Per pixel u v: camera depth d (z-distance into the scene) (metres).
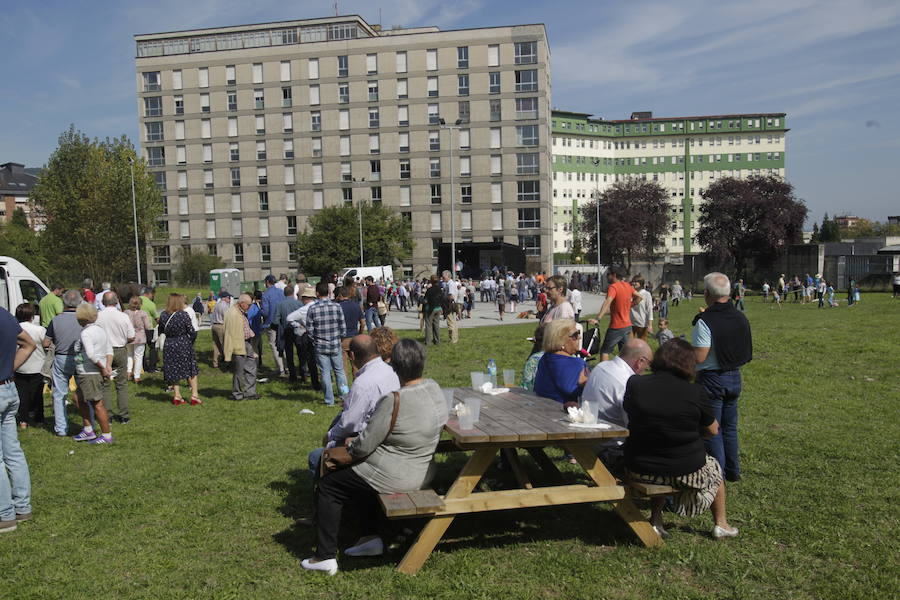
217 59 68.56
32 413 8.88
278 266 69.19
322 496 4.22
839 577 3.94
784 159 121.94
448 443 5.41
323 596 3.88
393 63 65.94
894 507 5.02
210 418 8.93
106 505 5.46
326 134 67.50
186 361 9.98
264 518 5.13
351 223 62.22
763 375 10.98
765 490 5.46
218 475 6.27
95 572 4.21
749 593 3.78
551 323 5.71
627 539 4.60
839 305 32.34
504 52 64.38
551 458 6.58
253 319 13.75
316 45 67.06
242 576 4.12
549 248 65.69
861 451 6.48
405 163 66.50
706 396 4.33
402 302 35.50
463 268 41.84
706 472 4.35
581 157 122.56
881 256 46.50
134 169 50.97
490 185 65.25
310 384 11.73
